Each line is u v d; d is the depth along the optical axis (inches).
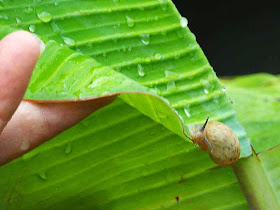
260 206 10.2
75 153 10.5
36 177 10.5
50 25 10.2
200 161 10.5
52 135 9.1
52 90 8.6
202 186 10.6
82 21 10.3
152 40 10.5
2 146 8.9
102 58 10.3
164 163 10.6
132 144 10.5
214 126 9.8
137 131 10.4
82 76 8.7
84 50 10.2
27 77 7.5
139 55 10.4
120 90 8.2
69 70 8.8
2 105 7.5
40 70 8.9
